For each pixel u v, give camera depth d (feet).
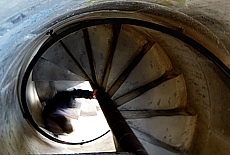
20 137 12.28
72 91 23.43
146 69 15.23
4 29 5.20
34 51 12.84
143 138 15.81
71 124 22.68
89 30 15.85
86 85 25.08
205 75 11.36
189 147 13.24
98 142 21.61
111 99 16.39
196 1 6.60
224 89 10.28
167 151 14.37
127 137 11.09
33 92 20.67
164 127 14.74
